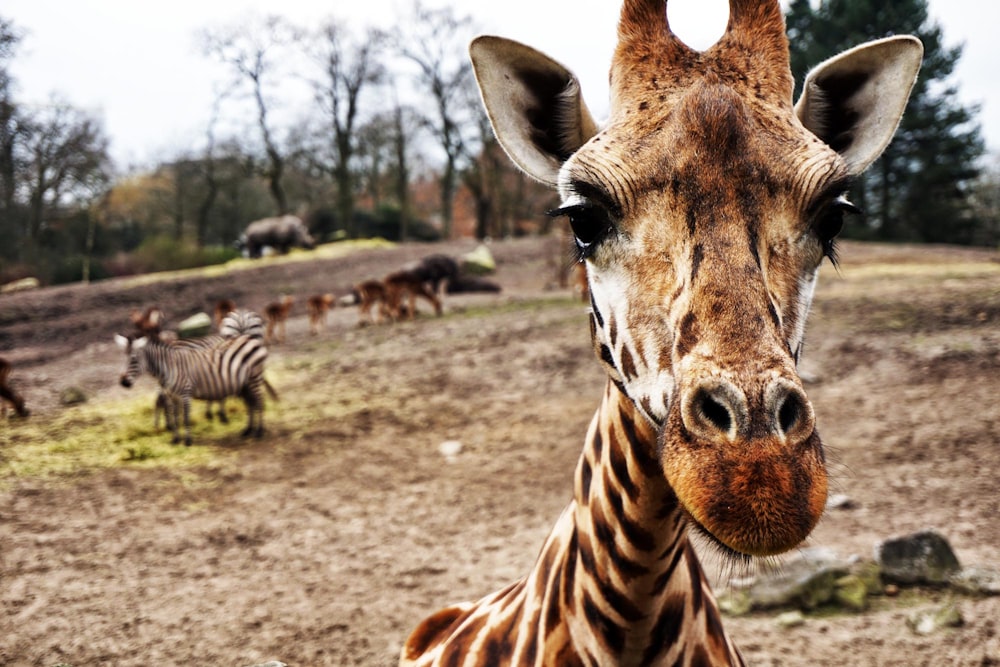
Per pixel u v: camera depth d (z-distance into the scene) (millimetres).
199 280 26859
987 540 5375
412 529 6668
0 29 18891
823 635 4195
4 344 18516
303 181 50250
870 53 1813
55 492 7711
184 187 45000
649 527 1629
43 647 4582
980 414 8203
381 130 46500
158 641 4672
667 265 1505
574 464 8367
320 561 5988
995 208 42781
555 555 1912
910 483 6672
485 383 12031
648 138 1543
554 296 20188
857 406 9000
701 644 1848
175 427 9555
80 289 25500
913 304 13297
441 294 21172
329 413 10859
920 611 4285
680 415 1314
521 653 1882
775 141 1509
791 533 1184
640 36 1672
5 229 36344
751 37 1664
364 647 4602
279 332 17875
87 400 12109
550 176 1874
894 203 38281
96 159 35750
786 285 1508
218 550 6234
